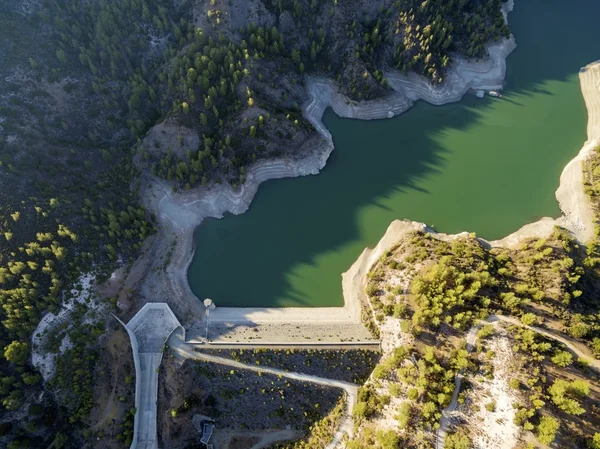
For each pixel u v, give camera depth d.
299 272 100.44
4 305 80.56
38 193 91.44
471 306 80.38
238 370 84.62
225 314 93.69
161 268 98.00
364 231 105.50
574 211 103.50
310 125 114.81
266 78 112.50
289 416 83.81
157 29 112.00
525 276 86.56
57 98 101.81
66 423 79.56
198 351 86.44
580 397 67.00
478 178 113.19
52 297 84.69
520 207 107.50
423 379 72.62
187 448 83.19
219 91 108.25
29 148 94.50
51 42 104.44
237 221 107.06
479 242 99.56
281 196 110.81
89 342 84.62
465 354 73.69
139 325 90.81
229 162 107.50
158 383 85.19
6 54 99.06
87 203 94.31
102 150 102.12
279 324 91.69
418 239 98.44
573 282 83.69
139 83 107.94
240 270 100.75
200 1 111.69
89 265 91.06
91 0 109.75
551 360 71.88
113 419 81.25
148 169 106.19
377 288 92.38
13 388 78.50
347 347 86.31
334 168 114.75
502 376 71.19
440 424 70.88
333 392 83.75
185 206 105.75
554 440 64.25
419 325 80.31
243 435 84.31
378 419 76.25
